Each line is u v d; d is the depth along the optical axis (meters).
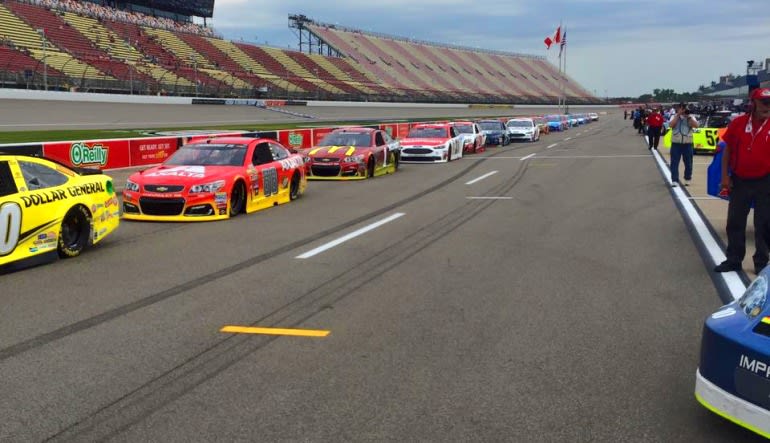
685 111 14.68
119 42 59.28
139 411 3.73
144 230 9.70
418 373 4.29
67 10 58.94
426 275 6.96
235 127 37.34
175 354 4.63
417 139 23.30
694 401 3.87
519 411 3.74
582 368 4.37
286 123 44.81
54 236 7.49
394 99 82.12
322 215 11.21
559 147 31.33
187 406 3.80
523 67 136.38
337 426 3.55
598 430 3.51
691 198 12.97
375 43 103.88
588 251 8.16
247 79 66.56
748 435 3.45
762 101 6.31
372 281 6.71
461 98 96.12
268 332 5.11
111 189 8.69
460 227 9.95
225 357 4.57
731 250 6.89
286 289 6.39
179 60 62.78
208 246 8.51
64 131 29.84
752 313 3.32
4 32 50.28
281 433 3.47
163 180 10.50
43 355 4.60
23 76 45.03
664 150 28.02
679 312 5.61
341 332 5.12
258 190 11.73
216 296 6.13
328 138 18.67
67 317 5.47
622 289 6.38
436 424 3.57
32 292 6.26
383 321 5.39
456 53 121.19
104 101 48.03
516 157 24.95
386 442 3.38
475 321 5.39
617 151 27.77
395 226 10.07
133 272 7.08
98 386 4.08
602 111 134.88
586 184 15.62
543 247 8.42
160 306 5.80
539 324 5.30
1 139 22.98
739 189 6.68
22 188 7.14
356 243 8.72
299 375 4.25
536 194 13.88
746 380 3.14
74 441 3.39
